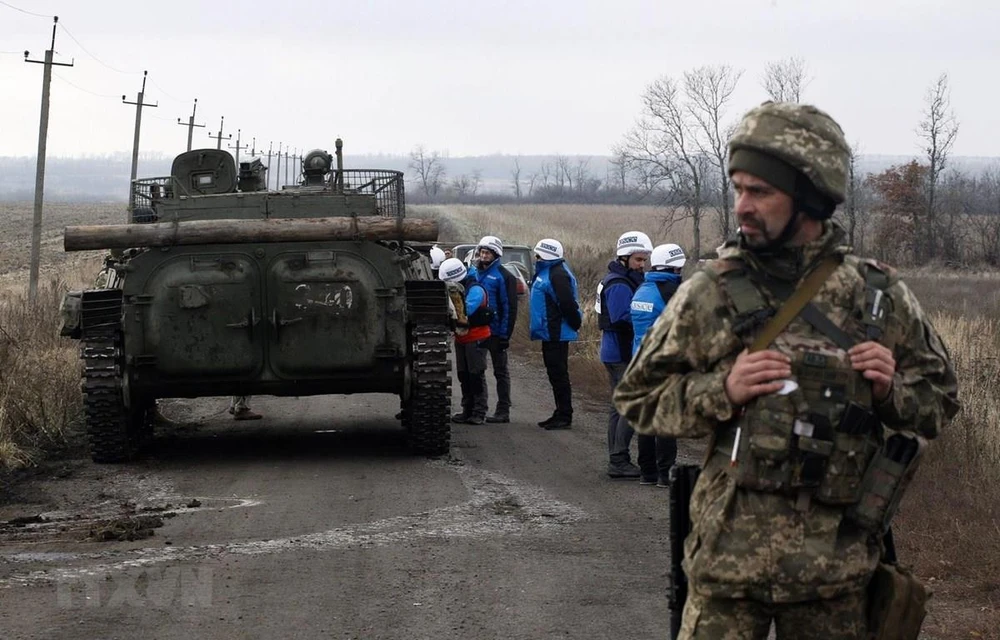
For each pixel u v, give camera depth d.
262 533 8.73
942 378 3.70
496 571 7.66
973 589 7.05
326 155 13.66
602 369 18.20
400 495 10.16
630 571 7.67
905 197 45.94
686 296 3.63
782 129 3.54
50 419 12.92
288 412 15.63
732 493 3.50
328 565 7.80
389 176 13.75
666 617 6.68
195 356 11.45
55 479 10.94
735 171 3.59
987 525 8.07
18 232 68.88
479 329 14.50
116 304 11.45
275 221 11.41
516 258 30.94
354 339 11.59
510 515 9.39
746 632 3.55
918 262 44.41
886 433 3.73
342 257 11.55
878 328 3.53
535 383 18.81
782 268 3.58
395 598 7.05
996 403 11.49
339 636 6.36
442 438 12.03
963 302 26.48
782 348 3.48
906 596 3.58
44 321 18.30
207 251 11.44
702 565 3.52
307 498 10.03
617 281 10.89
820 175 3.49
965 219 51.19
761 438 3.45
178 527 8.95
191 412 15.69
